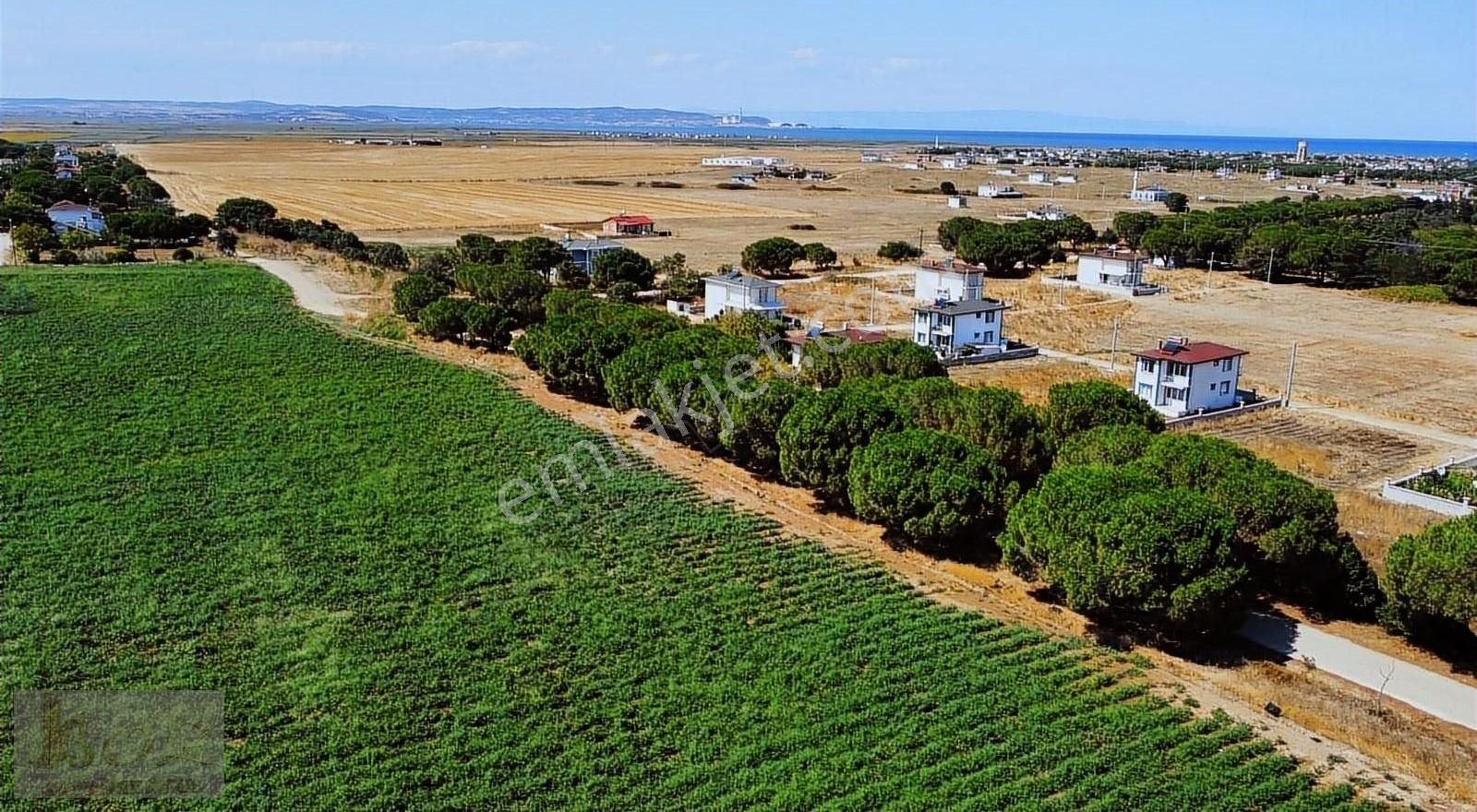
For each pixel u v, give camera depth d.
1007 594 44.22
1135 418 56.22
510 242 127.12
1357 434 70.06
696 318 101.75
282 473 53.97
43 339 76.75
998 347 91.88
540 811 29.09
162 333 80.38
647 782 30.48
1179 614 38.34
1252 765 32.03
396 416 64.31
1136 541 38.25
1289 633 41.44
